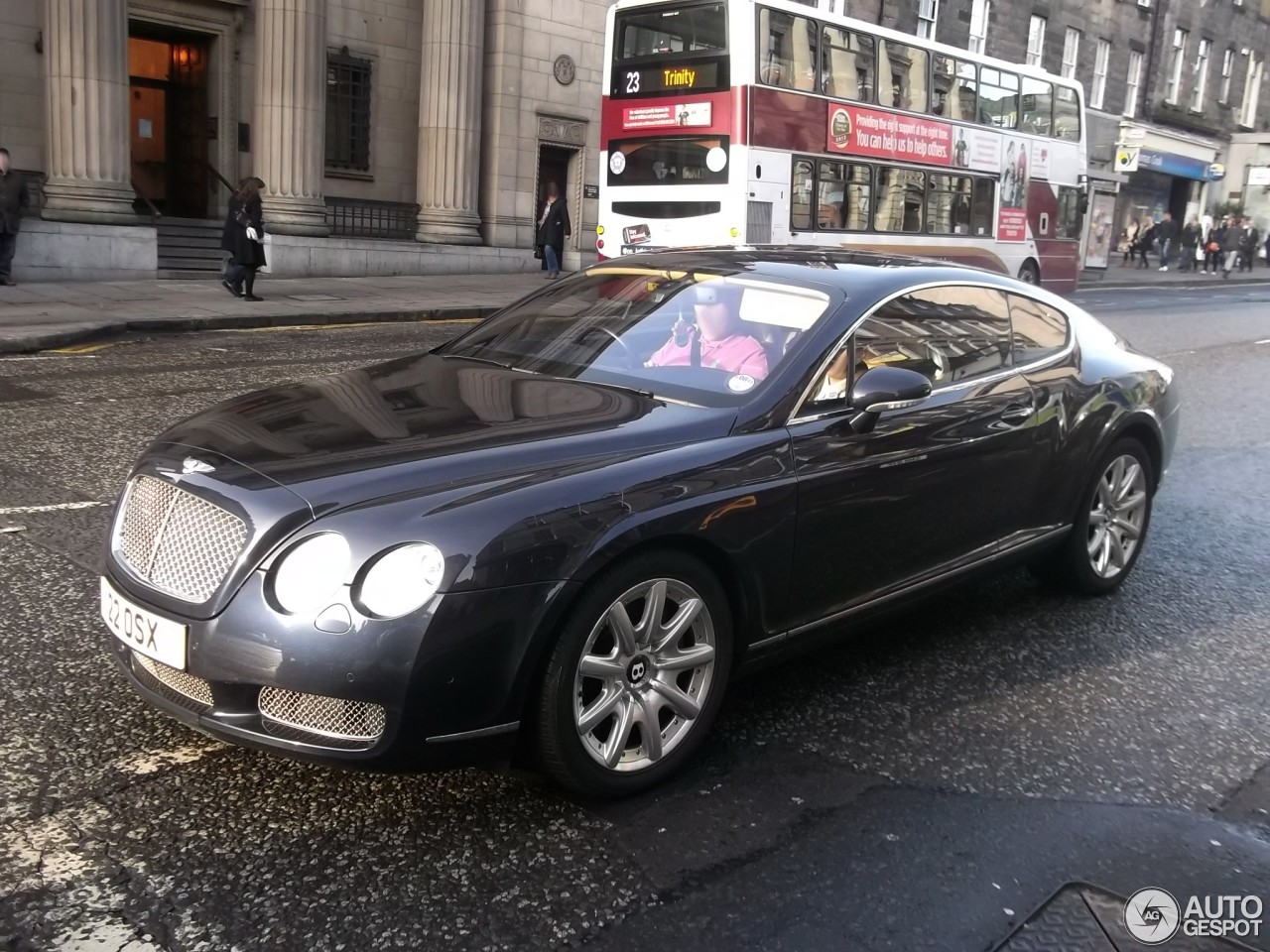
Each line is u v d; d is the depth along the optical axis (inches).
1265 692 177.0
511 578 118.3
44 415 323.9
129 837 120.1
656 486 132.4
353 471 124.7
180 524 124.6
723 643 142.3
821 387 156.2
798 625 154.3
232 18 802.8
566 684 124.6
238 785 131.5
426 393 154.7
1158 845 130.8
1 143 710.5
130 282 696.4
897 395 151.9
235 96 815.1
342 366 443.8
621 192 669.3
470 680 117.2
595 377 162.1
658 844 125.2
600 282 191.5
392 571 115.0
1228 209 1753.2
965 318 187.0
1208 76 1787.6
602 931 109.7
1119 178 1295.5
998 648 190.2
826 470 151.5
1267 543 260.8
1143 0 1598.2
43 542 210.5
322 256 807.1
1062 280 931.3
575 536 123.1
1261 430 402.6
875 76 696.4
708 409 149.2
